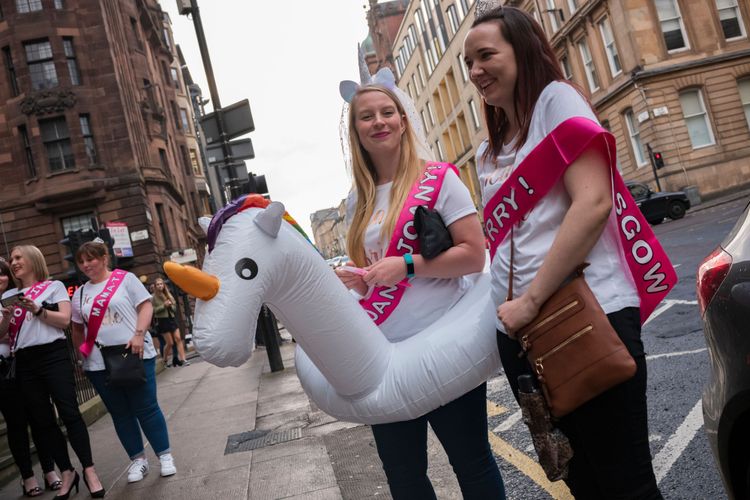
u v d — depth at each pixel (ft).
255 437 17.21
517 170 5.19
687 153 78.48
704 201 77.97
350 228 7.34
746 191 74.38
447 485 11.06
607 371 4.57
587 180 4.81
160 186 89.30
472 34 5.56
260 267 5.58
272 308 5.98
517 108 5.52
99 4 81.41
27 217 77.61
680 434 10.43
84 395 26.99
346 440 15.20
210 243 5.77
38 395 13.70
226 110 32.83
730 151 79.66
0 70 78.74
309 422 18.01
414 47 164.14
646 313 5.12
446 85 146.41
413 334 6.82
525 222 5.27
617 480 4.77
